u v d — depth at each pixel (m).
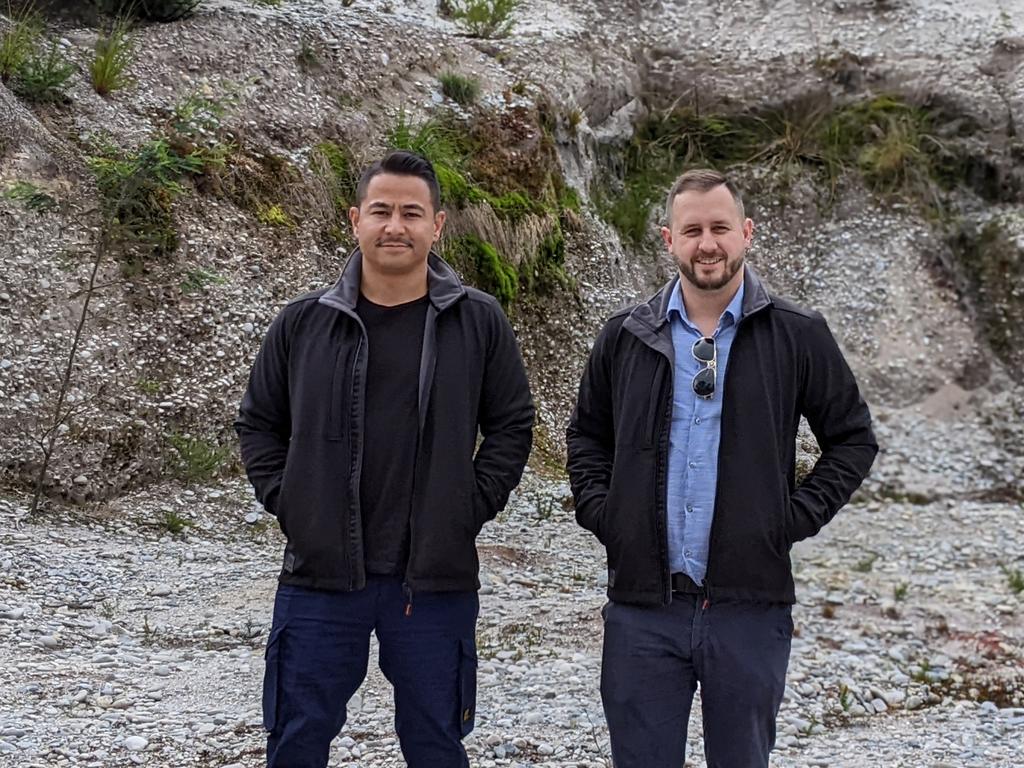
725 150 14.62
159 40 10.41
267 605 6.31
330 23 11.88
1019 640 7.88
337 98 11.13
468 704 3.29
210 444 8.62
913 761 5.26
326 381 3.23
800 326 3.37
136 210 8.92
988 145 14.55
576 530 9.09
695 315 3.40
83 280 8.51
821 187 14.33
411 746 3.30
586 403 3.59
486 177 11.50
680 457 3.32
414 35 12.45
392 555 3.24
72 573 6.47
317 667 3.22
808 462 10.80
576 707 5.27
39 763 4.10
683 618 3.31
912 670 7.08
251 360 9.05
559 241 11.76
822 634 7.77
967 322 13.65
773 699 3.29
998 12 15.67
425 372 3.24
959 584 9.56
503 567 7.85
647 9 15.66
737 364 3.31
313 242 9.94
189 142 9.60
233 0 11.79
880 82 14.97
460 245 10.67
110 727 4.51
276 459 3.39
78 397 8.11
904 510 11.75
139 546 7.30
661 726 3.32
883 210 14.22
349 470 3.21
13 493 7.55
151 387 8.43
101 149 9.15
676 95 14.91
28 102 9.18
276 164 10.04
